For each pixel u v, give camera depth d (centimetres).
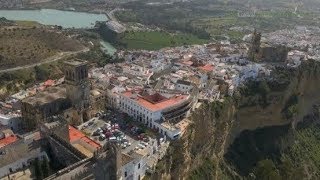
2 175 17000
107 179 16562
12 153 17612
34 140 18800
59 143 18488
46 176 17038
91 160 16400
